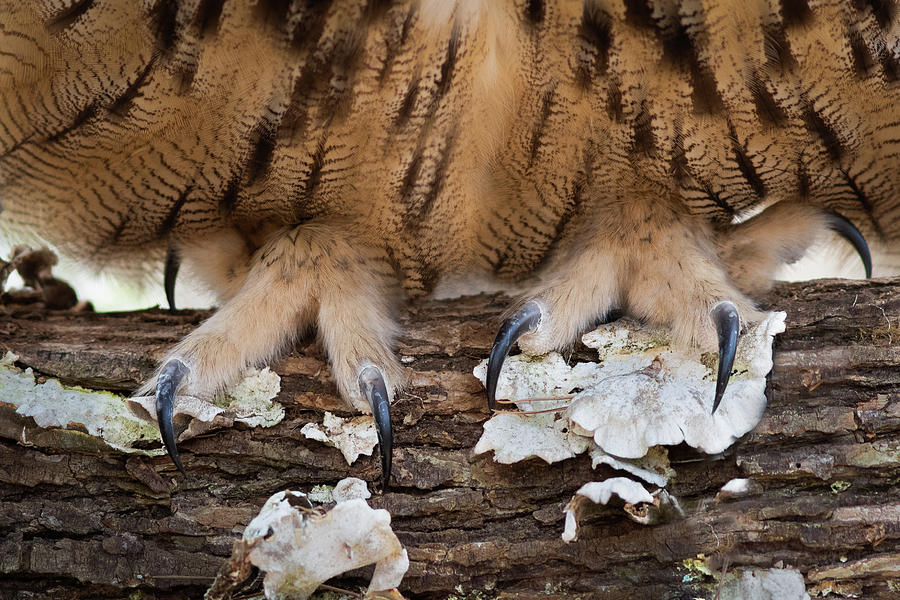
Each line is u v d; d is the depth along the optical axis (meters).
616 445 2.85
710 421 2.85
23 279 2.94
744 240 2.90
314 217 2.91
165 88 2.88
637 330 2.88
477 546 2.84
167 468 2.86
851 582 2.83
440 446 2.86
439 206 2.91
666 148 2.89
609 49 2.87
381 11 2.86
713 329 2.86
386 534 2.83
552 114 2.88
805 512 2.84
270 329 2.88
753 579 2.83
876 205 2.93
